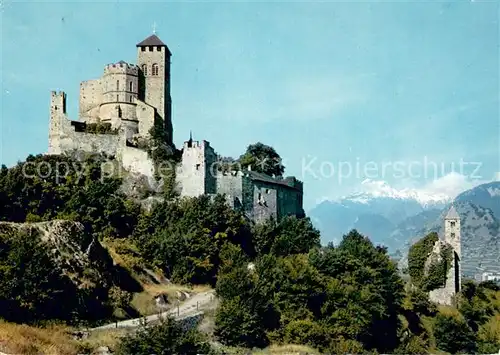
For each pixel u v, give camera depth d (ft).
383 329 363.35
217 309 298.97
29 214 377.30
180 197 459.32
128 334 227.40
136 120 526.98
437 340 384.27
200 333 246.27
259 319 303.68
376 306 348.38
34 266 259.19
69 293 277.85
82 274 293.43
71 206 403.13
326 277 357.20
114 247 378.73
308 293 332.39
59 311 268.62
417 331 384.06
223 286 312.91
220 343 284.41
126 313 299.99
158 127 522.88
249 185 476.54
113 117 520.42
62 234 298.76
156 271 372.38
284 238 437.17
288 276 333.83
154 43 547.90
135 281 345.51
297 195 537.65
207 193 456.86
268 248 439.22
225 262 380.99
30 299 254.68
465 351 380.37
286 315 321.52
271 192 495.41
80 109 534.78
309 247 443.32
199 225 404.36
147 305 318.65
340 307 337.93
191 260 379.14
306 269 342.23
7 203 386.52
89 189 419.54
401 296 387.55
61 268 283.38
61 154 482.69
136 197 463.42
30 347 214.69
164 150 492.13
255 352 285.64
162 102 542.98
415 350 363.56
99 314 287.69
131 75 529.86
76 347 227.40
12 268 255.50
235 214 429.38
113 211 410.11
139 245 391.86
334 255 371.15
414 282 459.73
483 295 464.65
